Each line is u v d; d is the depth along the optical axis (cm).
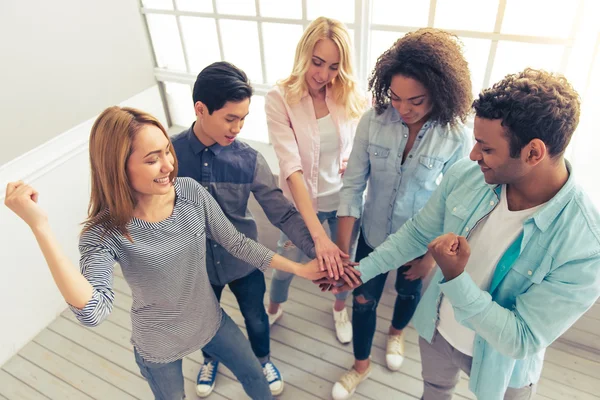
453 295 109
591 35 162
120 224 116
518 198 110
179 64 271
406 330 235
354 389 206
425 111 138
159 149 109
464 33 188
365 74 217
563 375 208
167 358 146
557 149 95
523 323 109
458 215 122
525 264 110
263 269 150
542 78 94
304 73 161
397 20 202
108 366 223
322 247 154
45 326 243
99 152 108
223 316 156
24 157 212
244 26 236
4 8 193
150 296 130
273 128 174
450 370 154
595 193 180
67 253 244
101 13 232
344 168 186
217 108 132
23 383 218
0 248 211
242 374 167
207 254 160
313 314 245
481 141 99
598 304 201
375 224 173
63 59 220
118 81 252
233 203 157
